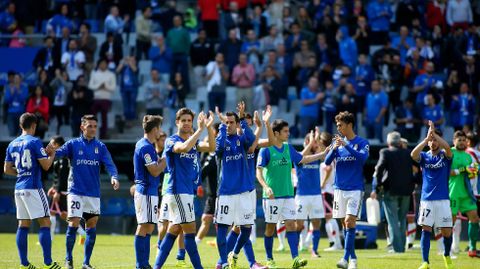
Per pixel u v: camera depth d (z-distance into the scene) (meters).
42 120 83.94
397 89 83.75
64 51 91.12
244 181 39.66
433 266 44.12
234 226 42.25
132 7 98.94
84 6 99.00
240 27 93.75
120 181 77.75
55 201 61.59
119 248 57.41
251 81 85.06
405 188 54.22
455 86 83.56
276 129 43.59
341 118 42.59
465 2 92.38
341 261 41.88
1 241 63.81
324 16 89.00
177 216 36.03
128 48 96.06
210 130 37.12
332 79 85.81
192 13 99.38
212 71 85.19
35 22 101.25
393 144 54.81
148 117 39.19
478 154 54.09
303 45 87.56
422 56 86.88
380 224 72.12
